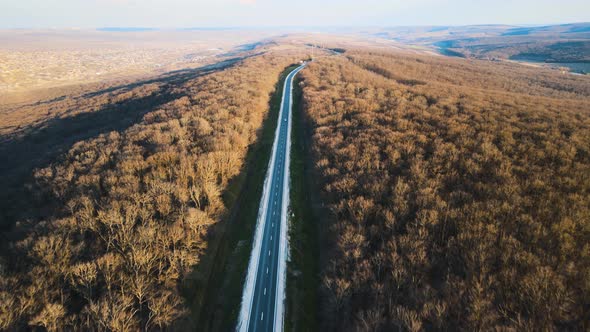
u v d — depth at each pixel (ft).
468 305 131.95
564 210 167.32
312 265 216.95
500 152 236.63
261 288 199.82
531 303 127.65
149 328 154.61
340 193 236.43
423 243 169.58
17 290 150.71
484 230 165.07
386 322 143.13
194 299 185.88
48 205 246.47
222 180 278.67
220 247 228.63
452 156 241.14
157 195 219.20
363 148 283.79
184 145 290.76
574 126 271.08
